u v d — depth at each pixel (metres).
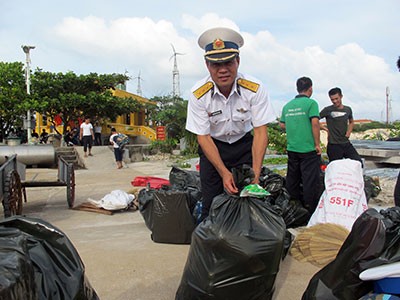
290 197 4.83
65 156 16.48
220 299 2.37
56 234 1.95
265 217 2.42
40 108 19.81
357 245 2.08
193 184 5.46
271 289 2.46
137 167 14.98
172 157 18.56
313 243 3.47
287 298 2.91
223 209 2.45
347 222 3.80
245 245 2.29
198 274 2.43
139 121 33.88
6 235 1.72
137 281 3.29
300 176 5.00
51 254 1.90
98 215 6.07
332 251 3.36
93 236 4.83
